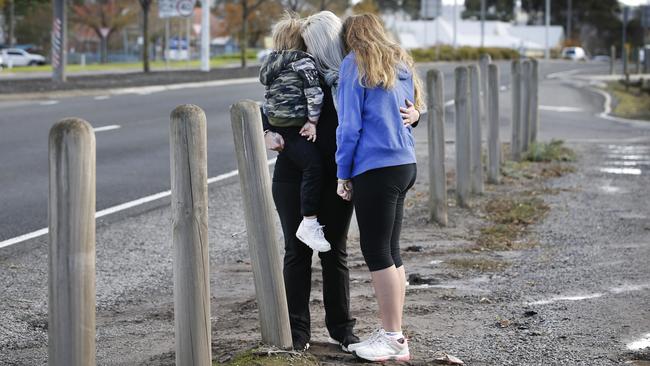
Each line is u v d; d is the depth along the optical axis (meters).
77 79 73.31
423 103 11.09
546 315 12.73
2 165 27.30
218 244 18.28
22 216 20.31
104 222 20.00
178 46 154.50
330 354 11.08
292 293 11.20
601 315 12.60
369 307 13.37
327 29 10.77
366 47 10.24
